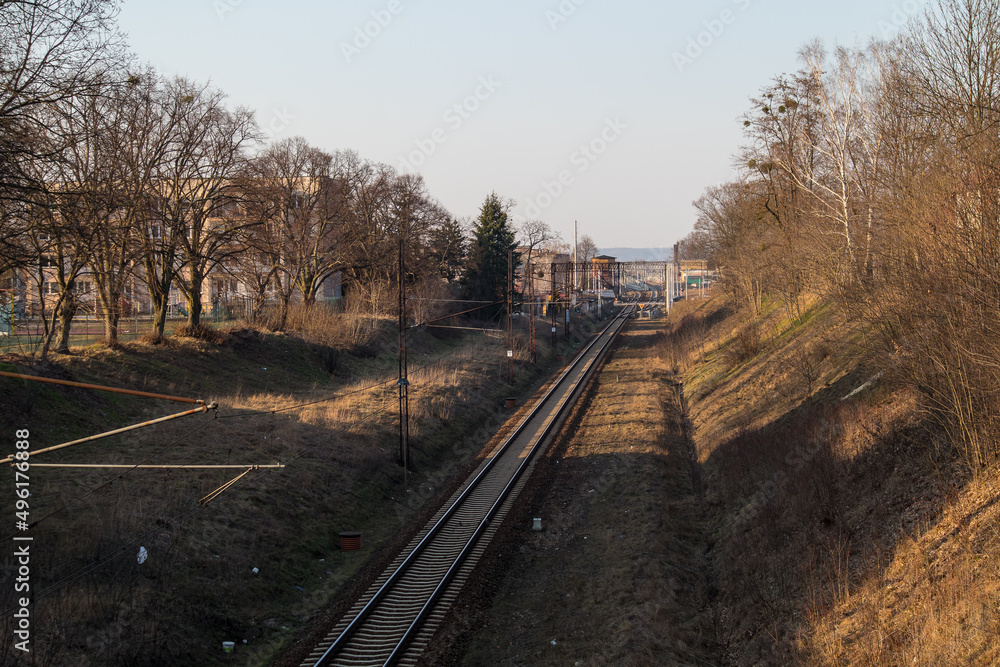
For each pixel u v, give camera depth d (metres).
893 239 18.31
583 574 17.23
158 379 29.36
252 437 24.30
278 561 17.56
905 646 10.12
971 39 19.39
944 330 14.07
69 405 22.72
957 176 15.05
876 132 26.27
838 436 18.55
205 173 34.25
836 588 12.52
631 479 24.09
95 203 23.28
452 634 14.59
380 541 20.67
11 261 18.53
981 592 9.98
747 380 33.81
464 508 22.77
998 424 12.77
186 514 17.22
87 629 12.45
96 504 16.25
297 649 14.20
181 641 13.43
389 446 27.78
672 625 13.99
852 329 25.80
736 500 19.83
